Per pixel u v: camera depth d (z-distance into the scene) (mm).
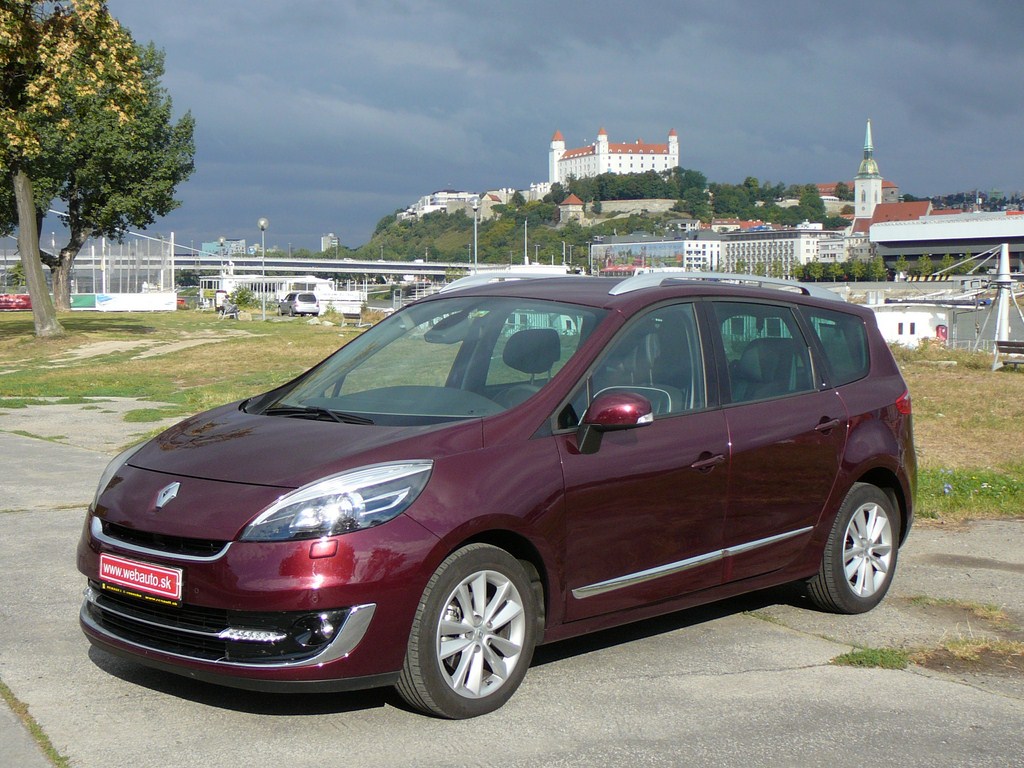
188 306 92125
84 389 20359
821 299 6367
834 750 4078
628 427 4664
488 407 4793
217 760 3857
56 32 31484
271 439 4598
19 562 6730
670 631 5645
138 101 33281
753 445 5414
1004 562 7367
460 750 3990
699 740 4145
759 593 6516
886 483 6363
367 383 5223
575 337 5074
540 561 4566
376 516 4090
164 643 4211
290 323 52500
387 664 4098
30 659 4922
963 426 18891
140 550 4215
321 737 4082
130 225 59562
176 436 4930
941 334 53938
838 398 6023
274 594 3939
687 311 5492
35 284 37406
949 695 4711
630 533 4879
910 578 6910
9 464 10812
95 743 3982
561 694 4621
